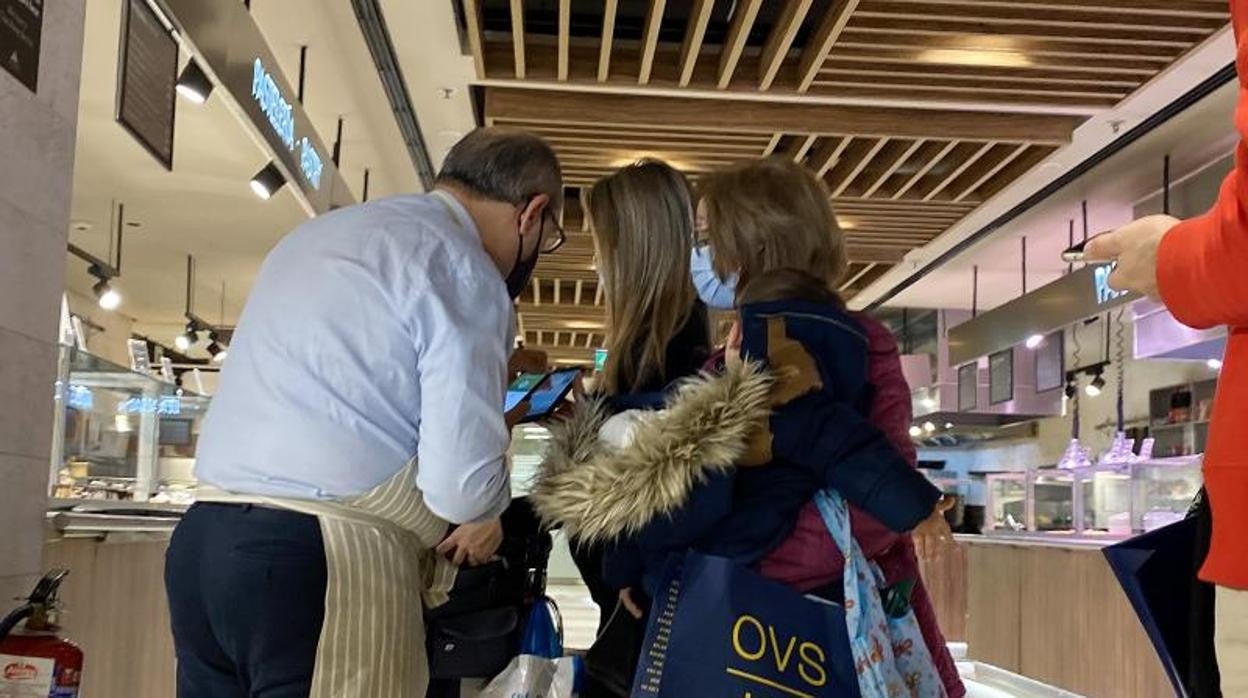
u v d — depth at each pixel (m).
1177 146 6.59
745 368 1.47
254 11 5.38
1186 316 0.91
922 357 12.73
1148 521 5.92
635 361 1.93
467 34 5.47
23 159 2.23
